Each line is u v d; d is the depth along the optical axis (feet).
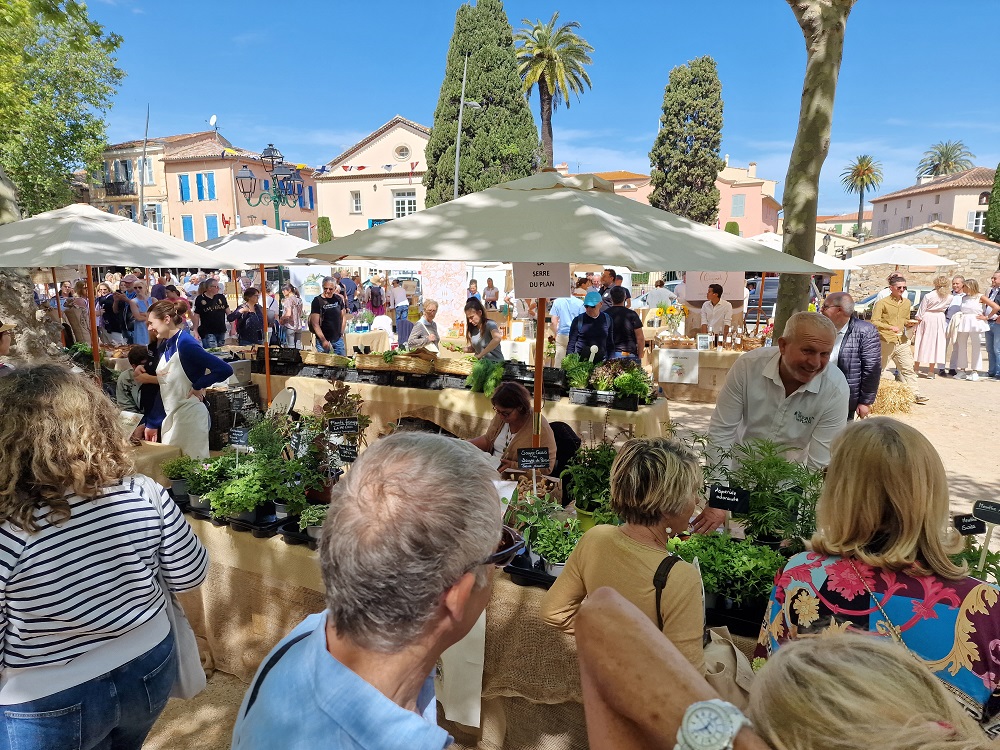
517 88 88.84
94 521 4.96
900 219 178.60
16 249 13.74
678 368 29.25
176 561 5.58
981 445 22.39
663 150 110.73
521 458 10.07
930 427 24.81
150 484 5.55
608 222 8.15
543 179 9.89
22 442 4.67
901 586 4.20
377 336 38.83
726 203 141.59
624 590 5.62
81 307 34.06
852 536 4.47
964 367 35.76
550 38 116.98
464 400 19.19
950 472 19.52
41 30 67.10
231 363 22.16
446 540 2.91
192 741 8.37
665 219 9.66
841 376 9.93
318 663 3.04
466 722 7.82
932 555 4.23
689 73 108.58
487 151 88.17
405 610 2.88
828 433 9.96
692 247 8.40
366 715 2.81
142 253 14.76
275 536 9.07
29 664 4.82
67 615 4.83
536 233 7.82
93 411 5.04
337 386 12.84
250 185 31.89
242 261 21.27
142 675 5.41
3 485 4.63
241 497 8.91
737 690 5.26
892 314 27.94
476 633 7.63
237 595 9.34
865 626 4.22
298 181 34.96
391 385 20.56
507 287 60.08
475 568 3.05
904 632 4.10
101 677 5.11
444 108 89.04
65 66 77.00
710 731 1.94
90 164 84.84
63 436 4.78
